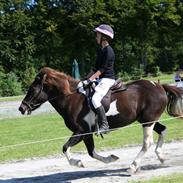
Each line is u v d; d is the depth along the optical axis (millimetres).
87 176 11852
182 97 12422
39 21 72625
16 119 26141
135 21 72000
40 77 11438
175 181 10297
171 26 75812
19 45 68562
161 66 87500
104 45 11461
